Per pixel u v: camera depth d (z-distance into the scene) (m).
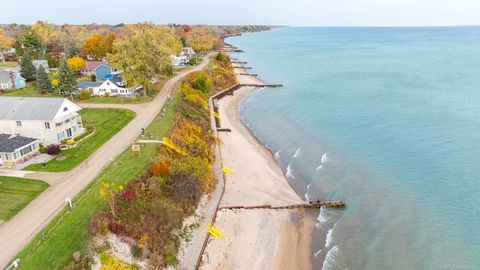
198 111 76.50
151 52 80.62
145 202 38.78
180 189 42.19
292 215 44.72
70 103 58.09
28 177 43.62
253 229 41.75
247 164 57.97
